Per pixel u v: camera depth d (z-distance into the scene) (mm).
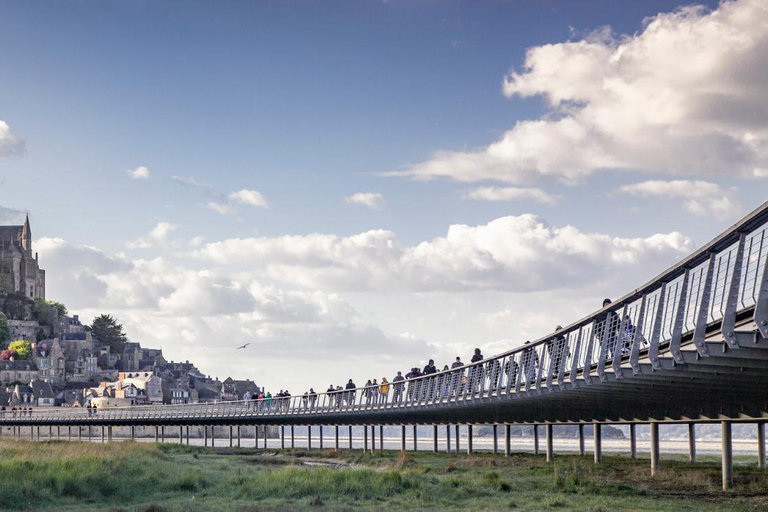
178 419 108000
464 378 53562
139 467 43375
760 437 52219
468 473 47281
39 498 34594
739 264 24125
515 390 44531
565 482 38219
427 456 70500
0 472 37469
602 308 34375
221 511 30469
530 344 43000
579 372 38625
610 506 30781
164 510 30859
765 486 37312
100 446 66000
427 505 31906
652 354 29094
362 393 70688
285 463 64438
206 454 82750
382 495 35156
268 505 32062
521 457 64562
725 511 29000
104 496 36094
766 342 23516
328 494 35781
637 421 47281
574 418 52625
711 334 25641
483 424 70125
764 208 22312
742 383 31031
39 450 56344
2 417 146875
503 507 30828
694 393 35938
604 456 66750
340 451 87562
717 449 120688
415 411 61406
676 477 42281
